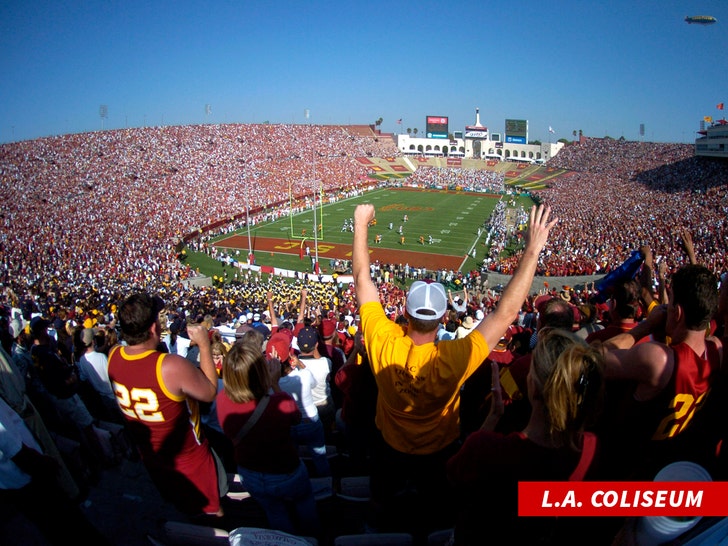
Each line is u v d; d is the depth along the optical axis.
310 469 5.72
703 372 2.90
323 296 30.58
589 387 2.36
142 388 3.68
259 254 48.78
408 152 134.50
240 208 65.44
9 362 4.03
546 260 38.59
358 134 127.75
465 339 3.06
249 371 3.81
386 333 3.25
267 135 105.50
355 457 5.68
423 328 3.06
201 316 7.87
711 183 65.56
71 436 5.35
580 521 2.69
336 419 6.26
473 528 2.85
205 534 3.76
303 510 4.33
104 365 6.67
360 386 4.82
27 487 3.04
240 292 32.12
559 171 109.19
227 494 4.88
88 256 39.97
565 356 2.38
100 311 19.67
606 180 88.75
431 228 60.12
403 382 3.13
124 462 5.40
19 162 66.50
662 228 44.56
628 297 4.57
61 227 46.94
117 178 67.56
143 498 4.74
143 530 4.27
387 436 3.43
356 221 3.95
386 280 38.94
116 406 6.74
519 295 3.07
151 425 3.82
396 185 100.62
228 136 97.81
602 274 34.94
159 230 50.75
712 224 43.00
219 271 43.72
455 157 130.62
